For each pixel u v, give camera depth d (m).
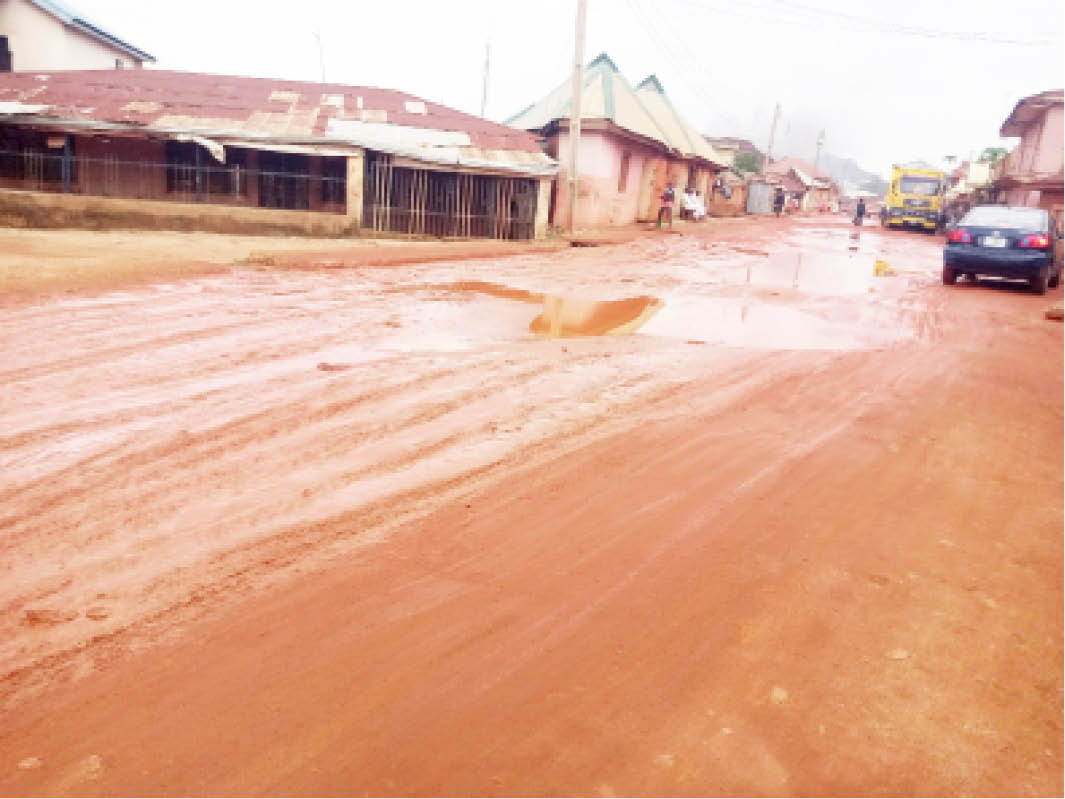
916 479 4.48
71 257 10.69
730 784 2.08
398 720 2.26
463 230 20.19
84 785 1.97
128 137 18.86
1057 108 34.53
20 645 2.55
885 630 2.89
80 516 3.45
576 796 2.01
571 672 2.53
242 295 8.93
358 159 18.62
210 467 4.05
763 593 3.09
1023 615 3.05
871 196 107.69
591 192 26.73
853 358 7.59
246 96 21.28
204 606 2.81
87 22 27.42
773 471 4.42
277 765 2.06
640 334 8.17
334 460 4.23
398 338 7.23
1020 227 14.22
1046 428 5.71
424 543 3.35
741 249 21.39
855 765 2.19
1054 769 2.23
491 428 4.86
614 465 4.36
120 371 5.65
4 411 4.70
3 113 17.47
